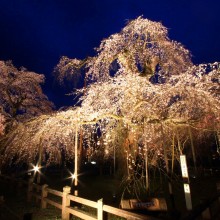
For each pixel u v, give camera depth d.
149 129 8.04
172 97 7.97
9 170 16.33
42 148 9.98
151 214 5.96
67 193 7.00
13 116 16.50
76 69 10.60
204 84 7.71
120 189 9.74
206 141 13.31
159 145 8.61
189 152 14.41
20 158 10.59
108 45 9.46
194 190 11.21
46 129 8.42
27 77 16.95
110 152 10.36
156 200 6.16
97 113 7.92
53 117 8.14
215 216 4.97
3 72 16.44
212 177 15.70
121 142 8.96
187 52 9.71
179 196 9.76
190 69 8.12
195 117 7.96
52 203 7.82
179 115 8.15
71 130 8.73
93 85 8.34
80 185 14.30
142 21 9.35
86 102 8.02
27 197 9.83
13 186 12.06
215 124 7.63
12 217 7.52
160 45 9.45
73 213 6.43
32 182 10.01
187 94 7.30
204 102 7.25
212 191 10.77
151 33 9.40
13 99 17.16
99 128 8.89
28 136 9.11
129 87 7.80
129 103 8.22
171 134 8.70
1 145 10.81
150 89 7.88
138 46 9.59
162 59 9.54
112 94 8.07
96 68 9.58
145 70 9.11
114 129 8.57
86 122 8.09
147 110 7.77
